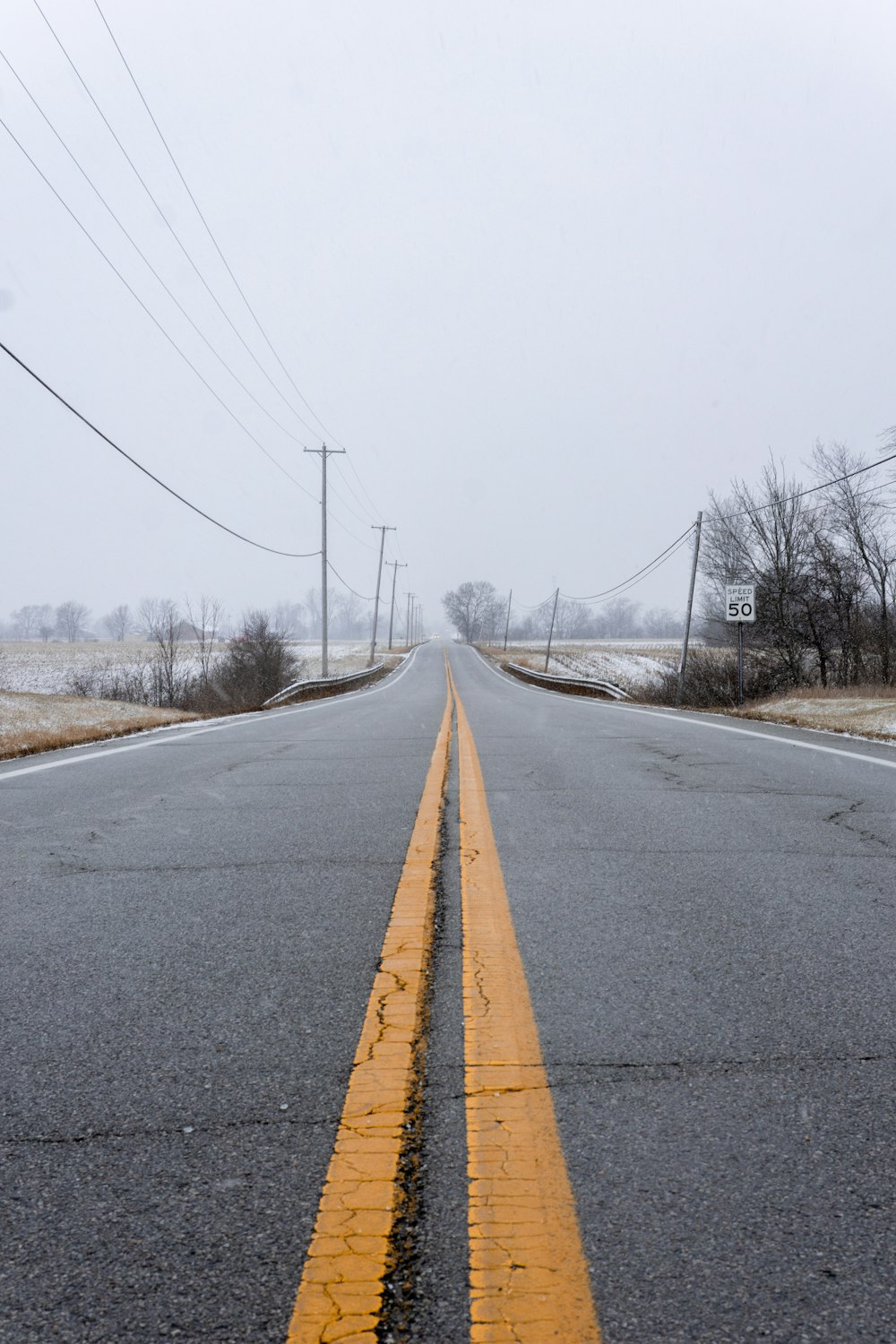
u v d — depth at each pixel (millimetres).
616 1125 2127
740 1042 2605
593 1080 2363
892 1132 2115
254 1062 2475
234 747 11344
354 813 6406
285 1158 1987
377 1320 1479
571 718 17188
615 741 11727
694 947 3473
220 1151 2018
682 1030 2691
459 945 3506
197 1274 1609
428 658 88688
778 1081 2367
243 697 35688
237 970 3223
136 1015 2822
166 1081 2371
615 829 5777
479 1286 1563
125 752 10898
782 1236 1721
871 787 7512
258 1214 1783
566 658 77188
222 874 4668
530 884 4406
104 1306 1532
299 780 8188
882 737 11797
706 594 36500
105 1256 1666
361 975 3158
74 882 4535
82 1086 2348
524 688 44344
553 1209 1794
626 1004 2895
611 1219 1768
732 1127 2125
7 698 20391
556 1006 2869
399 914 3898
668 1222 1757
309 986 3051
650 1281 1586
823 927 3727
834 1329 1476
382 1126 2113
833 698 18656
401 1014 2791
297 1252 1666
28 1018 2812
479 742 11695
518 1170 1924
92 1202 1836
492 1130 2092
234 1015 2811
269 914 3928
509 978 3115
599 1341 1435
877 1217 1786
